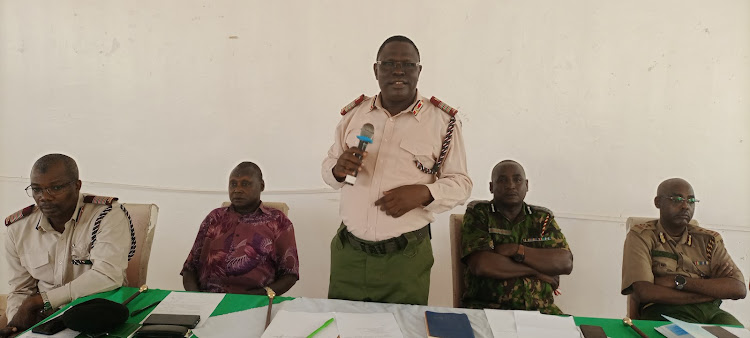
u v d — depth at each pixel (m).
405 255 1.78
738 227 2.76
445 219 2.90
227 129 2.94
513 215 2.37
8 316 1.96
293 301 1.64
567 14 2.76
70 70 2.92
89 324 1.36
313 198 2.95
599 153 2.82
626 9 2.73
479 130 2.86
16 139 2.96
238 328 1.46
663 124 2.77
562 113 2.81
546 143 2.84
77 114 2.94
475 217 2.37
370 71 2.87
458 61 2.83
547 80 2.80
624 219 2.83
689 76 2.73
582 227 2.86
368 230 1.78
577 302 2.88
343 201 1.88
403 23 2.83
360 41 2.86
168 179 2.98
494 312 1.60
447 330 1.42
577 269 2.86
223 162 2.96
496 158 2.86
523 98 2.82
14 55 2.92
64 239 1.94
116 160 2.97
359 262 1.84
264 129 2.93
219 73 2.91
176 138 2.95
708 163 2.76
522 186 2.32
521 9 2.78
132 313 1.54
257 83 2.91
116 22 2.89
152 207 2.36
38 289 2.03
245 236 2.35
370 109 1.85
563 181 2.85
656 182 2.80
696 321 2.18
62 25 2.89
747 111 2.71
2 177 2.97
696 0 2.69
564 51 2.78
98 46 2.91
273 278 2.38
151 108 2.94
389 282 1.81
